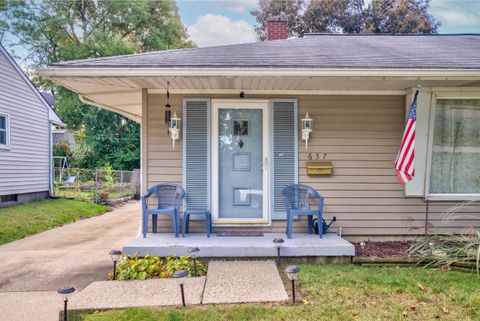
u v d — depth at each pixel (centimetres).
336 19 2412
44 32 2391
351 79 465
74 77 446
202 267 424
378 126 554
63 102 2294
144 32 2556
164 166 545
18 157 1075
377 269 420
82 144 2253
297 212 497
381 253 480
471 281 371
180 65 437
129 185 1542
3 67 1002
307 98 552
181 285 321
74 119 2345
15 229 723
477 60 489
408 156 468
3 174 1001
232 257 453
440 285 359
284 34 827
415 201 554
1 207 962
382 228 553
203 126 545
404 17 2330
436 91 532
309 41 704
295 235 519
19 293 380
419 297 330
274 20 830
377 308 307
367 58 499
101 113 2294
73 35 2467
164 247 450
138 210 1157
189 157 544
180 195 520
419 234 551
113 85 514
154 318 295
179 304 322
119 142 2323
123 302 328
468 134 552
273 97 550
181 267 411
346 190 553
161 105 545
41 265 483
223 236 512
